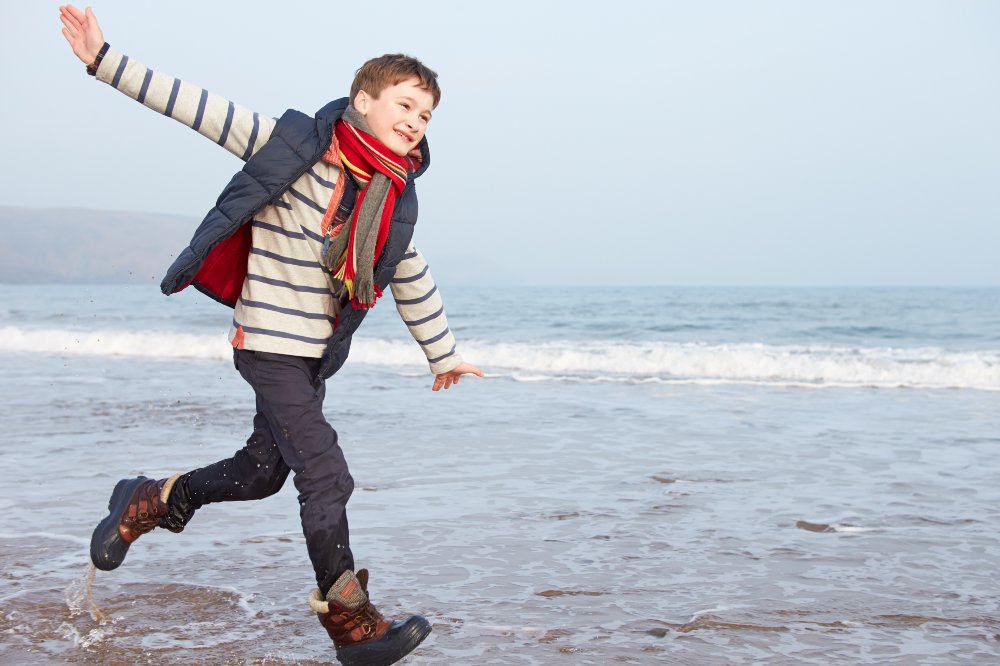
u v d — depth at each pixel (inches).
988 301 1683.1
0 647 99.8
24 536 146.8
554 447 241.0
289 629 107.0
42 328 797.9
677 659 98.8
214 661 96.8
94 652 98.9
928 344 786.2
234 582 124.9
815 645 103.6
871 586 126.0
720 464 218.4
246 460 99.0
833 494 185.9
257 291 91.7
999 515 168.6
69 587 121.0
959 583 127.6
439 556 139.2
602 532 154.2
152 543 144.8
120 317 1048.8
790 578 129.4
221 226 87.6
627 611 114.7
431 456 227.3
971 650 102.4
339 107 92.4
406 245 96.2
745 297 2091.5
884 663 98.4
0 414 291.7
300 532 152.3
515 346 633.0
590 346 658.2
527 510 169.6
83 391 360.2
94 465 208.2
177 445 236.4
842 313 1282.0
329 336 94.7
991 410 328.5
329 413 306.0
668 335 895.1
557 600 119.0
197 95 88.2
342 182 90.8
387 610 114.5
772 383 422.6
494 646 102.3
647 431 269.9
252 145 88.9
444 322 111.1
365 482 195.2
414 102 91.3
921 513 169.8
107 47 86.2
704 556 140.3
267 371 91.7
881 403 348.5
